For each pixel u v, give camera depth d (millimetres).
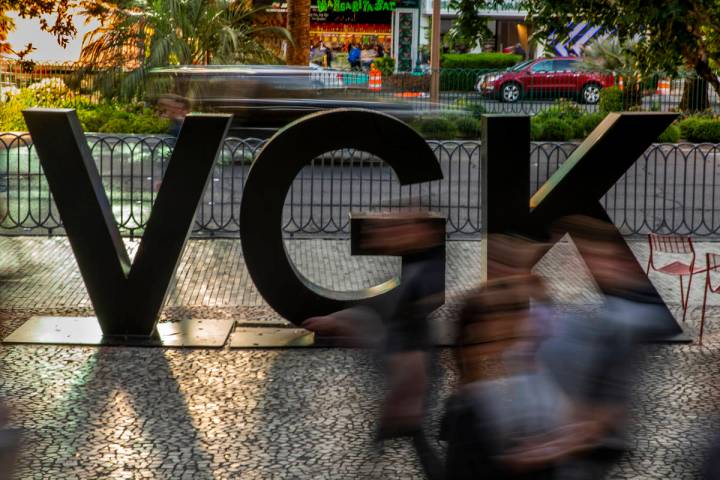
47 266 10328
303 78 18375
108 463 5578
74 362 7312
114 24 23469
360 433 6035
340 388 6820
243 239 7715
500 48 38844
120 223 11805
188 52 22953
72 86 23125
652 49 10367
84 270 7828
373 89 21797
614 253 4086
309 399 6605
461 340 3727
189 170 7789
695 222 13609
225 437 5973
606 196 14148
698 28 10172
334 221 13016
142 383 6891
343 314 7684
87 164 7797
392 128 7629
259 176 7656
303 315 7801
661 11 9711
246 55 23812
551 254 11070
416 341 4113
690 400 6590
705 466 3898
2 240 11398
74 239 7805
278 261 7742
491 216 7758
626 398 3592
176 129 15398
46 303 8961
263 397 6645
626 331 3701
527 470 3430
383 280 10117
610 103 25641
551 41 11234
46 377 6973
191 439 5934
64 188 7758
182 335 7941
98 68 23016
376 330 4594
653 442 5863
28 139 18328
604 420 3514
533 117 22750
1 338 7891
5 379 6902
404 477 5379
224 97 17953
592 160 7770
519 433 3475
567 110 23141
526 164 7734
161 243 7809
